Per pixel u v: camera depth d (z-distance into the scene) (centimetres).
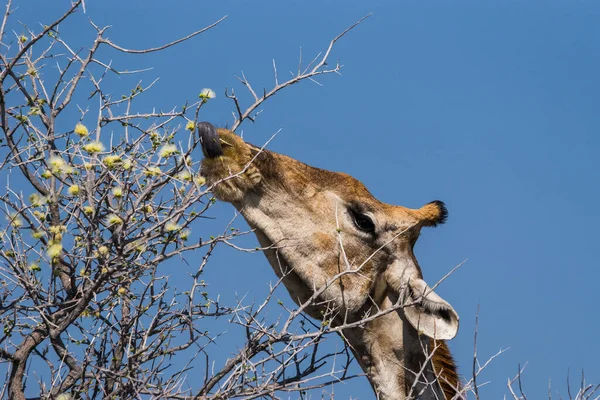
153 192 1469
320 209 1727
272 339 1443
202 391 1388
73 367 1468
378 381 1720
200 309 1477
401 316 1723
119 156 1402
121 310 1556
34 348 1391
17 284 1373
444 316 1655
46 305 1345
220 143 1616
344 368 1514
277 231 1706
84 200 1395
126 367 1468
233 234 1378
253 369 1384
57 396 1362
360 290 1720
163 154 1377
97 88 1561
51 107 1573
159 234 1356
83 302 1366
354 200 1739
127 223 1334
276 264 1745
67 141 1504
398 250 1748
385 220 1750
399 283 1723
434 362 1708
